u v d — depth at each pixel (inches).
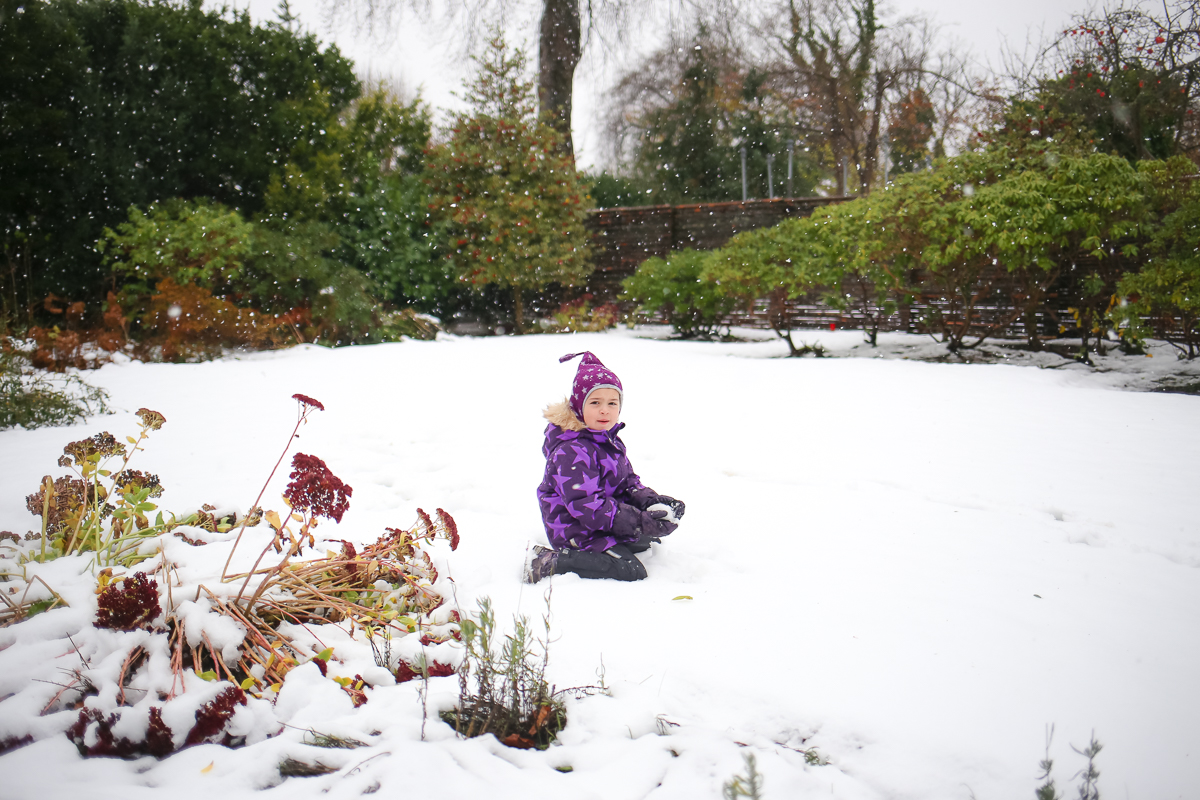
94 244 542.3
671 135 1197.7
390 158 755.4
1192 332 376.8
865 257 429.1
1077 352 425.1
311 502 102.0
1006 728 82.4
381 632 102.2
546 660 86.9
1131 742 79.6
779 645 101.3
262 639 91.5
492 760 74.1
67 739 75.7
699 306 557.9
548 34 874.8
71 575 104.3
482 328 698.2
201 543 122.6
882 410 276.5
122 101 565.0
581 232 685.3
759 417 268.2
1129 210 373.7
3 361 319.3
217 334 470.0
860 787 73.4
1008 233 375.6
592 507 124.3
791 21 1185.4
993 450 217.9
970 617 110.4
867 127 1253.1
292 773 72.4
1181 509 164.7
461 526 154.8
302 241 554.3
